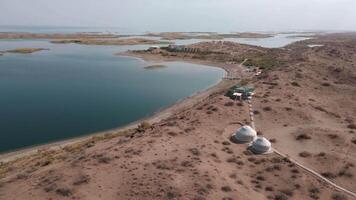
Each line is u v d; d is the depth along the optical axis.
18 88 93.25
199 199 29.36
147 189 30.03
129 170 32.97
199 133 46.09
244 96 65.19
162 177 32.06
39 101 79.56
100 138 52.38
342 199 34.56
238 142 46.06
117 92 90.38
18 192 29.19
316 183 37.12
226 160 39.91
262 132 50.31
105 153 36.94
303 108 61.78
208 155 39.50
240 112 57.31
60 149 48.72
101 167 33.50
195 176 33.28
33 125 62.31
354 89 81.06
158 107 75.94
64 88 94.25
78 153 41.41
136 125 62.72
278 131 51.16
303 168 40.12
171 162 35.59
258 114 56.91
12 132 58.44
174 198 29.14
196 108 59.44
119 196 28.98
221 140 45.50
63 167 34.06
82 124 63.31
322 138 49.09
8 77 109.38
